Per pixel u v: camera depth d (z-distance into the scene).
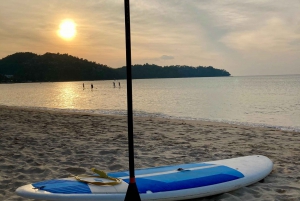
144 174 3.85
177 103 27.16
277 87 58.44
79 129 9.67
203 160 5.79
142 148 6.79
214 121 14.50
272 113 18.69
